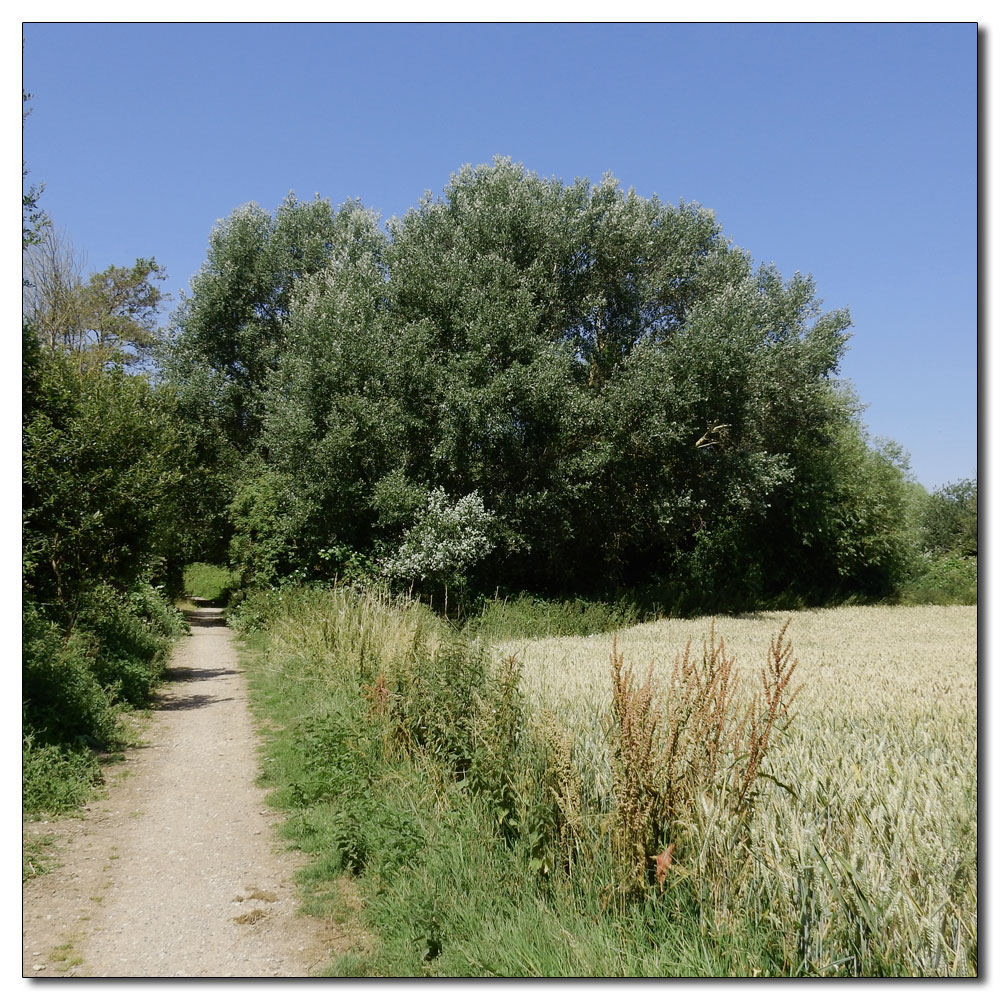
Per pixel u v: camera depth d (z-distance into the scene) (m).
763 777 4.32
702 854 3.83
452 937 4.14
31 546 10.69
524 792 4.89
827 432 34.50
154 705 12.07
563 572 27.88
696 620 25.73
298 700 11.12
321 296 27.45
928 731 6.75
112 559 11.66
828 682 10.09
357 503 22.72
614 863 4.20
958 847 3.76
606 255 27.95
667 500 26.28
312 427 22.75
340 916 4.80
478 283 24.64
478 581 24.38
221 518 31.05
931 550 45.88
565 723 6.04
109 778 7.93
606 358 28.34
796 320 31.80
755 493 28.53
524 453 24.23
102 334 38.62
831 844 3.80
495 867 4.67
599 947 3.68
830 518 33.78
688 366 25.09
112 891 5.23
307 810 6.77
